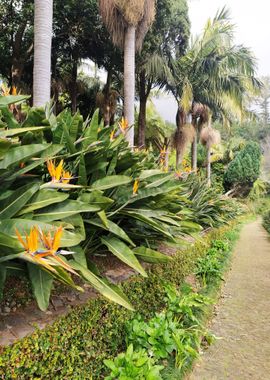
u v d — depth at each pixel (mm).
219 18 9984
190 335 2547
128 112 6137
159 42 9156
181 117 11258
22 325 1566
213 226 7160
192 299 2895
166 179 2586
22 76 10773
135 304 2396
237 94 10477
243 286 5020
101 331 1905
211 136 13641
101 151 2217
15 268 1553
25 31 9344
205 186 6879
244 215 19516
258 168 20719
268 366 2615
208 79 10305
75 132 2127
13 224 1468
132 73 6207
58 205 1768
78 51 10273
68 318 1697
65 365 1596
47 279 1499
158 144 14430
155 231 2916
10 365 1326
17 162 1561
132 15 5977
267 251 8539
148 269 2799
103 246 2676
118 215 2580
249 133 38750
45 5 4012
